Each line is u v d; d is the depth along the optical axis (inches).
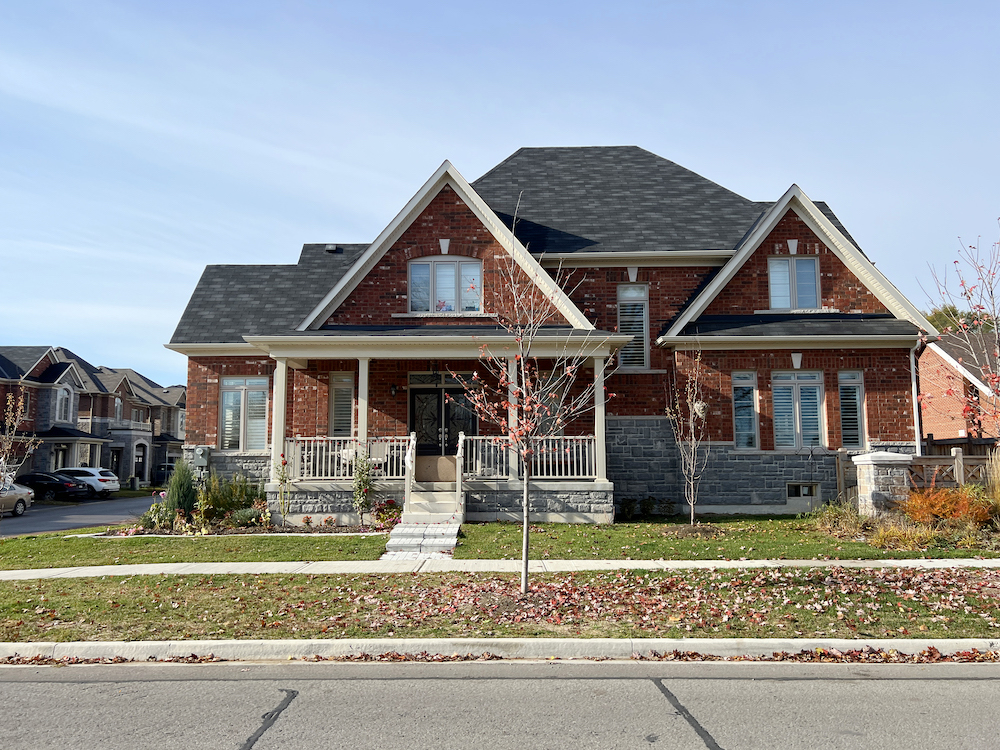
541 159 993.5
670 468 796.0
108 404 2124.8
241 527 706.8
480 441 782.5
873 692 279.1
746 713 254.2
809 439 777.6
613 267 840.3
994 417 572.7
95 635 357.4
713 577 453.4
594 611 391.5
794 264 816.9
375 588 446.0
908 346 770.2
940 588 423.8
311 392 823.7
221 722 246.5
